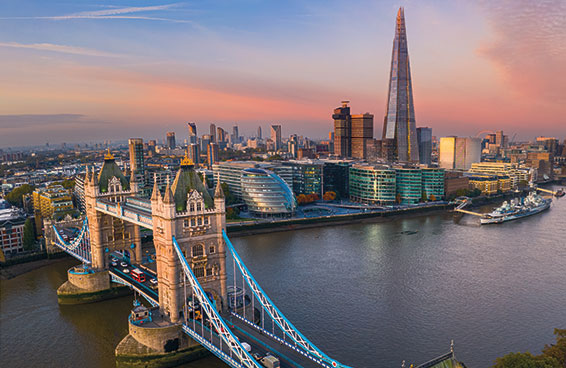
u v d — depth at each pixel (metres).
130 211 159.88
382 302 172.25
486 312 162.12
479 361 128.50
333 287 189.50
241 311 142.88
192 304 137.62
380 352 134.00
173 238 132.50
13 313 172.62
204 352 137.12
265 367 103.50
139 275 172.00
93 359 136.62
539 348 135.38
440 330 148.00
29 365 133.12
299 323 153.75
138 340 132.12
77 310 175.50
